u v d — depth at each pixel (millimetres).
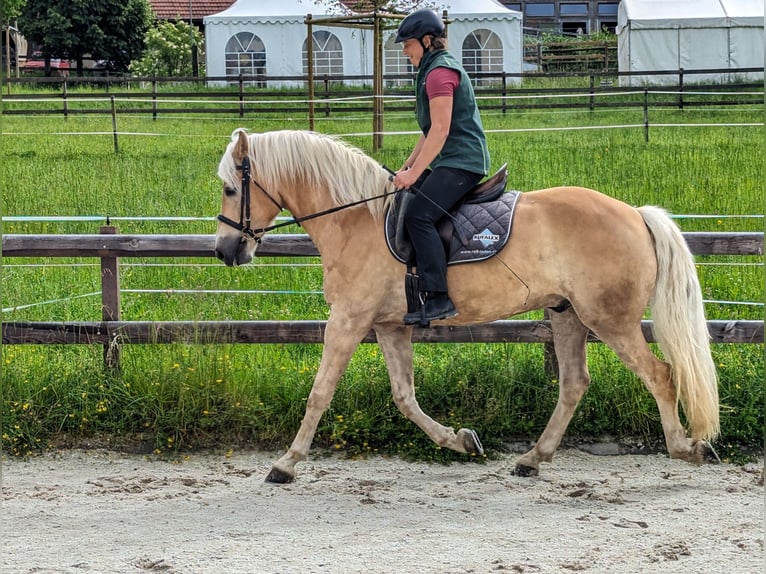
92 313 7668
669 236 4844
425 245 4734
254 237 5027
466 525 4387
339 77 21312
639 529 4316
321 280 8508
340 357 4930
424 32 4785
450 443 5180
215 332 5852
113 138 17141
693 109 20547
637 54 26812
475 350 6406
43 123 19109
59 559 3971
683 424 5609
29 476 5129
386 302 4910
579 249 4762
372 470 5266
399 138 17203
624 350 4844
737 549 4062
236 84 26984
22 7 31016
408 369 5195
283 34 26625
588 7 39812
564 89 20500
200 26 36000
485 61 26719
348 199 4902
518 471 5137
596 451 5520
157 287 8336
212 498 4781
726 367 5820
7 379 5793
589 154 14852
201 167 14258
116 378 5809
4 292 8062
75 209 11234
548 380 5770
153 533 4289
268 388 5828
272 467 5035
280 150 4945
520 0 39812
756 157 14109
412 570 3846
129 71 32375
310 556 4004
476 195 4926
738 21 26391
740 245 5645
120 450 5531
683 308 4801
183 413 5582
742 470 5207
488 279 4805
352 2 26641
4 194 12016
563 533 4270
